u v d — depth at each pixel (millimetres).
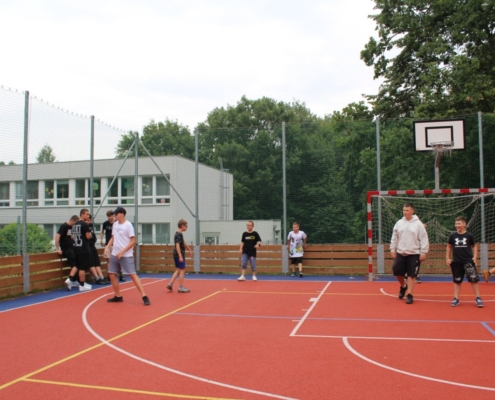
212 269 16891
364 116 24750
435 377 5500
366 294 12188
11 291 11734
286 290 13023
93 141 14867
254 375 5625
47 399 4875
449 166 15453
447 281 14688
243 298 11594
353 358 6324
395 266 10867
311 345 7035
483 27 21797
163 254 17406
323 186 16031
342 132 16047
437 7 22031
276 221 16391
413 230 10578
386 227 15789
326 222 15961
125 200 19469
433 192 14312
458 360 6191
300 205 16156
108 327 8312
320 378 5500
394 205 15711
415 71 23781
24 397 4934
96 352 6672
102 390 5125
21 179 12398
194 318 9117
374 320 8883
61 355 6531
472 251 10227
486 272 13984
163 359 6309
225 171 16859
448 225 15461
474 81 19594
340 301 11109
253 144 16703
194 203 17641
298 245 15812
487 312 9570
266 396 4934
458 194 15375
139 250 17578
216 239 17016
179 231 12758
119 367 5957
